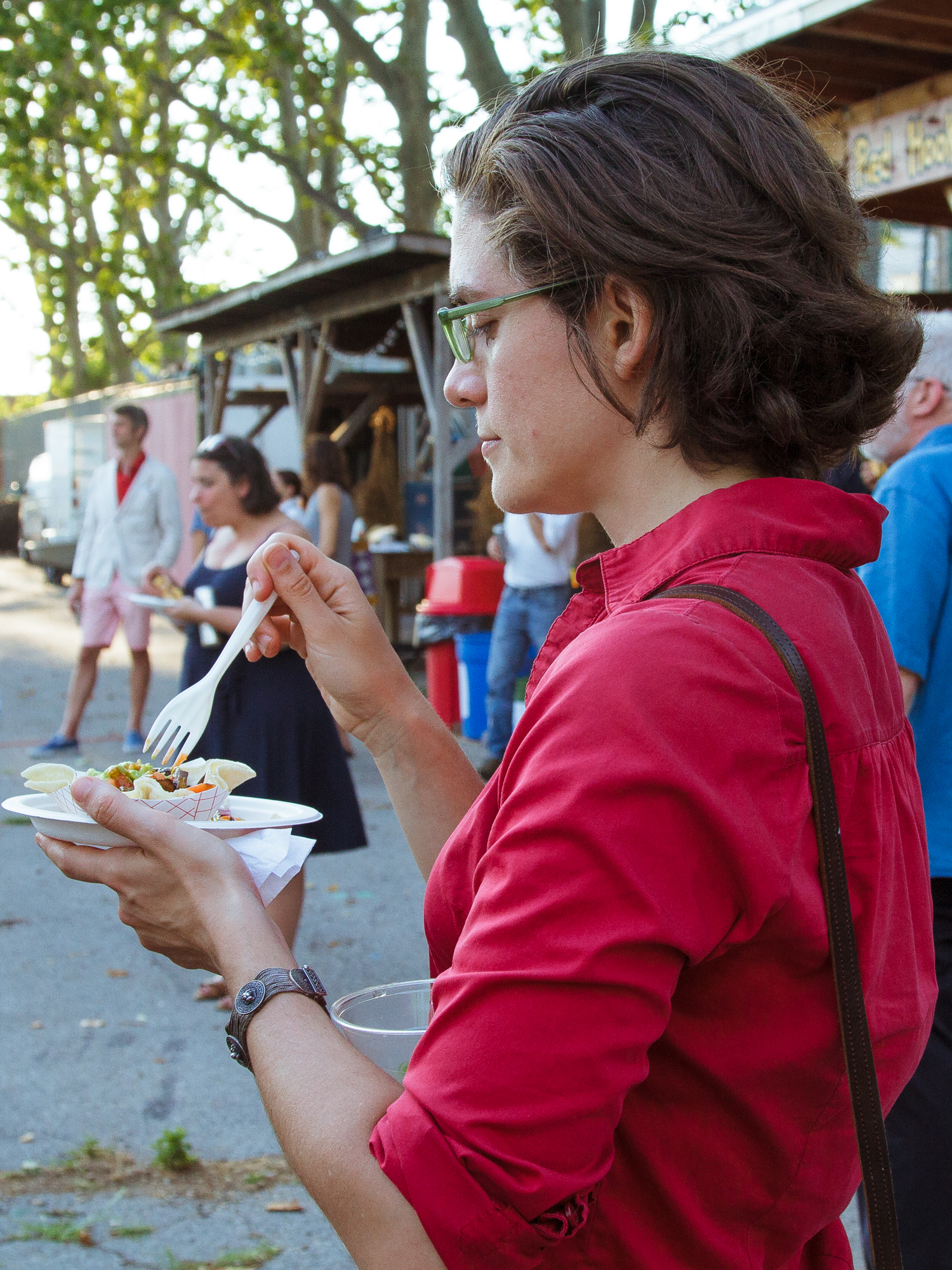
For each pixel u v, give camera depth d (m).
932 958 1.05
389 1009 1.16
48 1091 3.48
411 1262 0.77
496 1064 0.76
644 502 0.98
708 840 0.77
